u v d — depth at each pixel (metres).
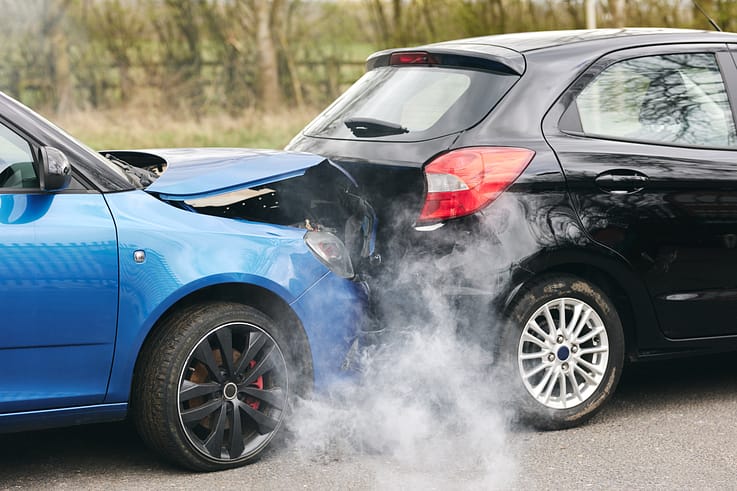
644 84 6.52
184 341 5.43
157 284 5.33
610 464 5.77
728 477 5.58
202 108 24.92
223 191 5.59
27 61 24.45
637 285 6.35
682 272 6.45
